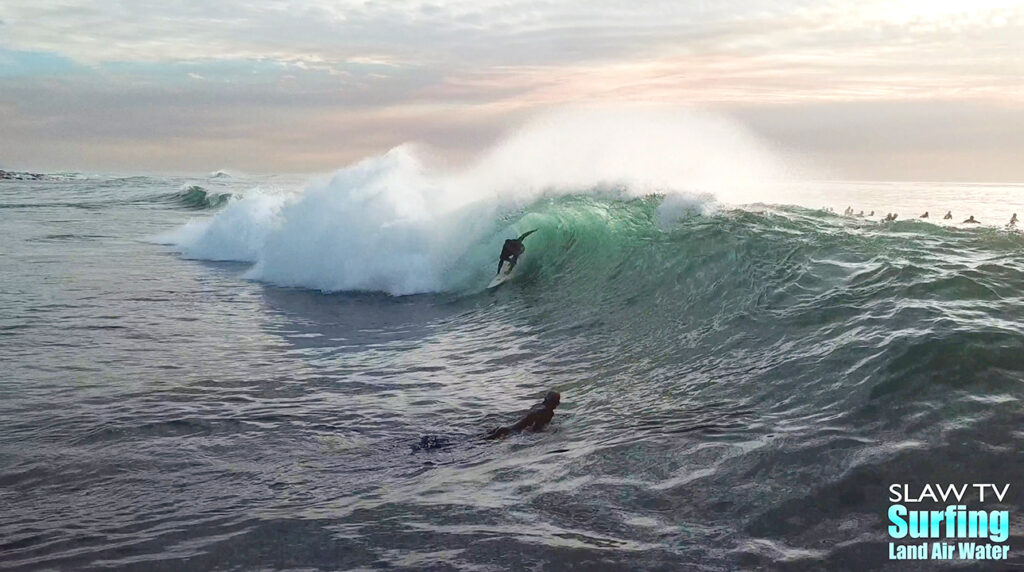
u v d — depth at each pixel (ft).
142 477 18.13
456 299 44.09
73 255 65.72
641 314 33.83
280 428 21.79
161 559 13.85
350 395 25.30
